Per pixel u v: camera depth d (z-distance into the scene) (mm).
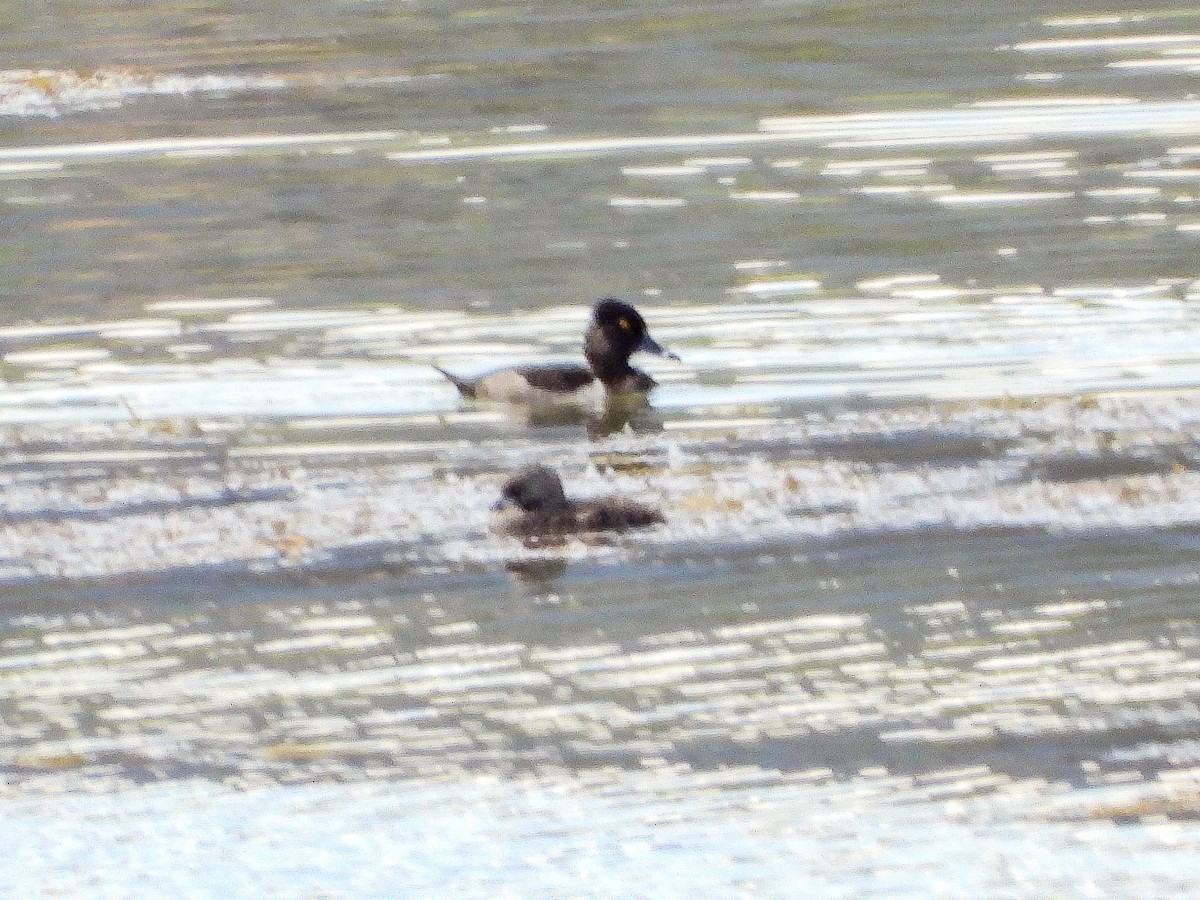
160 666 14422
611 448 18688
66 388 20547
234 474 18125
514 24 38062
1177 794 12172
